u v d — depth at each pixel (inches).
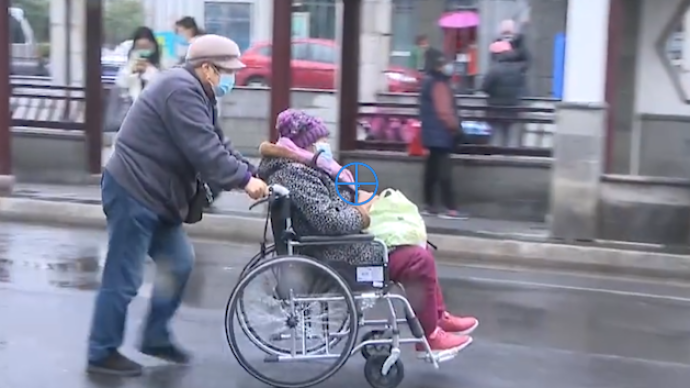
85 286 340.5
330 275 230.5
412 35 555.2
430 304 241.8
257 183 232.4
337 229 232.5
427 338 243.8
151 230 243.1
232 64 242.8
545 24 536.1
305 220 234.5
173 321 300.5
